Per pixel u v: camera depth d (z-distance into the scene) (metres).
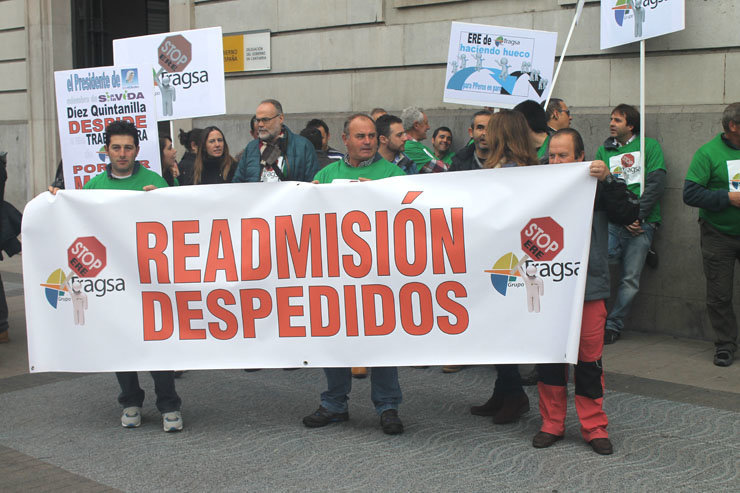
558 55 7.73
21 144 13.62
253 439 4.80
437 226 4.53
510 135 4.67
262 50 10.02
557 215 4.36
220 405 5.50
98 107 6.34
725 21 6.74
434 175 4.54
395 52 8.88
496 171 4.46
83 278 4.89
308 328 4.73
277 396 5.70
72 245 4.88
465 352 4.53
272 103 5.80
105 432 4.99
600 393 4.46
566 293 4.36
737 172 6.01
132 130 4.99
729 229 6.11
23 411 5.44
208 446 4.70
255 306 4.78
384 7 8.95
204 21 10.59
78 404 5.59
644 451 4.46
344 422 5.09
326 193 4.67
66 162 6.44
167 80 7.12
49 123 13.21
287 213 4.73
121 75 6.28
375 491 4.02
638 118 6.93
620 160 6.98
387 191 4.59
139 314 4.87
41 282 4.92
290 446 4.67
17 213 7.56
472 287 4.50
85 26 13.28
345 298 4.68
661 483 4.03
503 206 4.45
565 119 6.79
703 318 7.00
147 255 4.84
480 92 7.05
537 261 4.39
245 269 4.77
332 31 9.40
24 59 13.51
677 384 5.77
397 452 4.54
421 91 8.73
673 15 6.58
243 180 6.00
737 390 5.61
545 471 4.21
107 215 4.86
